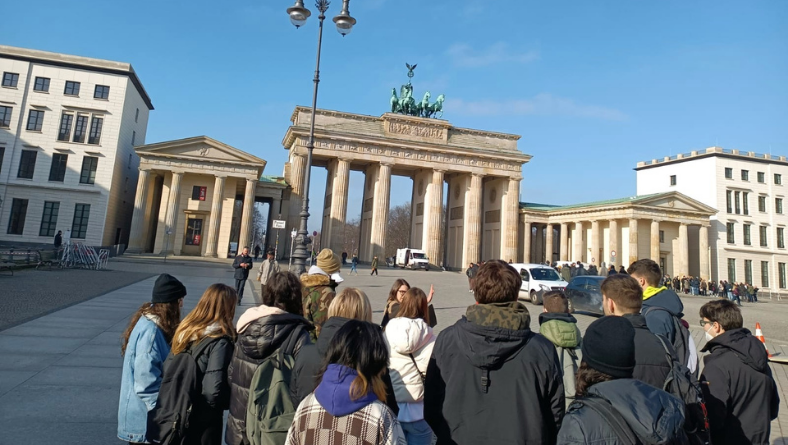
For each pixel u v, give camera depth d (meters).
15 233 59.88
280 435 4.20
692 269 84.88
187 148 65.00
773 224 87.69
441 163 81.62
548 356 3.88
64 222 61.06
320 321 6.45
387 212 78.56
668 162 93.94
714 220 84.44
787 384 12.84
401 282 7.81
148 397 4.66
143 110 74.88
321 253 8.13
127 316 16.81
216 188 65.38
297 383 4.25
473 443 3.69
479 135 86.38
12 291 21.09
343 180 76.88
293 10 21.44
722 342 5.01
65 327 14.17
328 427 3.16
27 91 61.88
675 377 4.02
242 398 4.52
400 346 4.95
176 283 5.29
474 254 81.75
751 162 88.06
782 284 86.31
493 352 3.69
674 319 5.34
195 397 4.62
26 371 9.55
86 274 32.81
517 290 4.05
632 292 4.56
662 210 77.31
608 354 3.27
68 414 7.45
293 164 75.75
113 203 64.50
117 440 6.62
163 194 66.06
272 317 4.58
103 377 9.48
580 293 27.23
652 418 2.84
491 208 91.62
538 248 96.19
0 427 6.79
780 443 8.10
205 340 4.69
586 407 3.15
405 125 81.50
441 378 4.03
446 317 22.33
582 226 85.69
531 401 3.71
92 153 62.62
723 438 4.77
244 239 65.56
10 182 60.12
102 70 64.19
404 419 4.89
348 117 79.44
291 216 74.19
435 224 80.19
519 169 85.88
